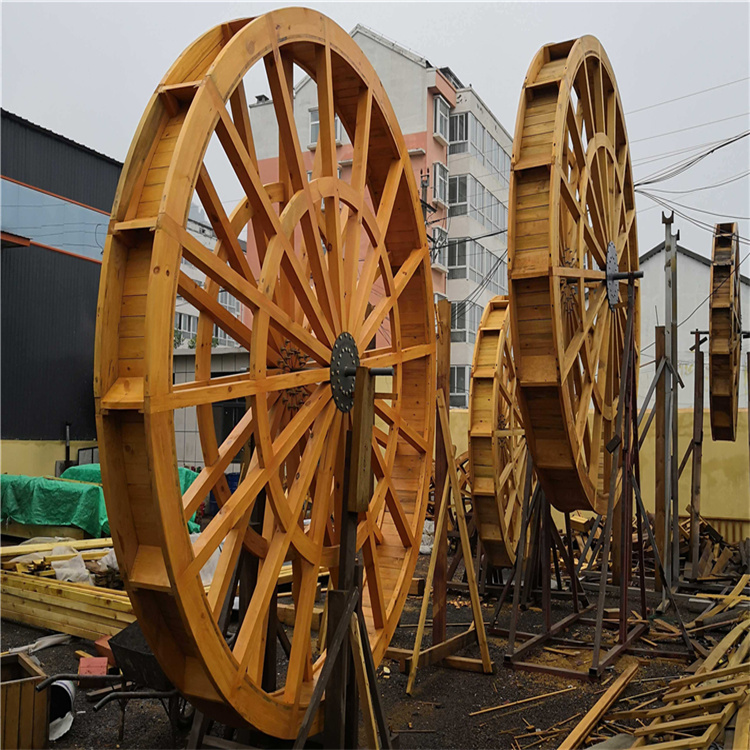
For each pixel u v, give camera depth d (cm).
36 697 516
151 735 554
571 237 809
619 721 580
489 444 978
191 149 382
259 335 442
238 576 532
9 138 1675
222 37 462
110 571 891
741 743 492
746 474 1401
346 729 460
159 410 358
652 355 2719
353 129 659
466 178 2697
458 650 743
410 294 723
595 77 875
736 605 928
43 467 1739
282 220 472
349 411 557
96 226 1903
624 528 777
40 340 1769
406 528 666
